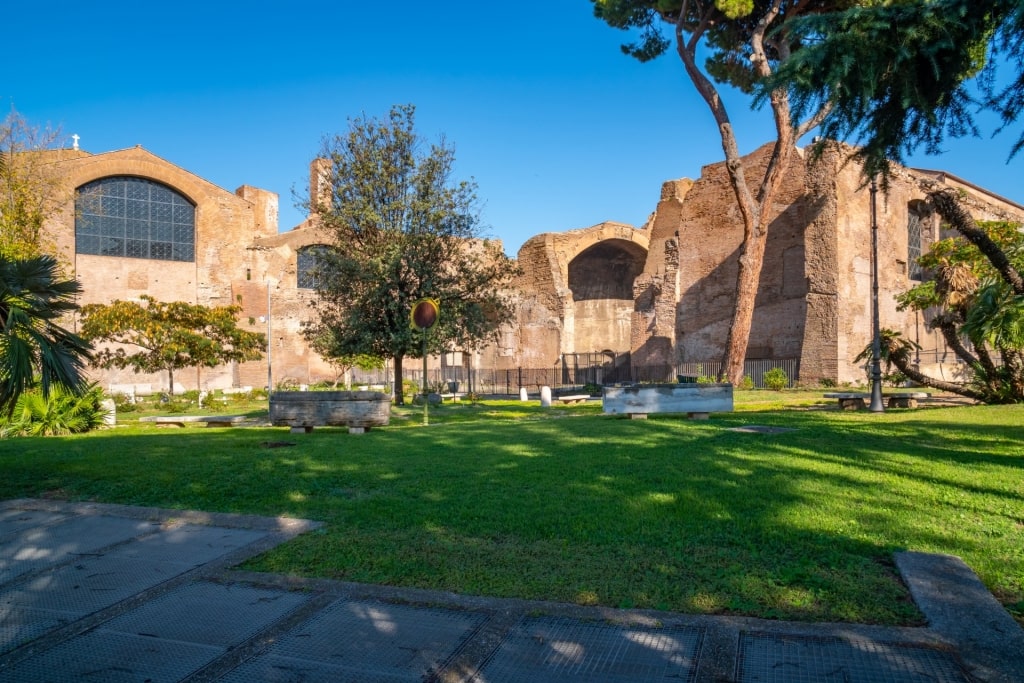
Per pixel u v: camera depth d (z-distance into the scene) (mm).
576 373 41719
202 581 4031
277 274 42594
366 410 11055
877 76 6781
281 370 42062
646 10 28906
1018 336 14812
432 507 5547
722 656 2996
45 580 4102
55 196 32188
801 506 5371
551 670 2953
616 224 46500
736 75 28984
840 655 2982
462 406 21891
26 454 8867
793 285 33062
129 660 3104
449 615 3510
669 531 4766
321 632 3348
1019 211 46562
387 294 21828
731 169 25938
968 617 3248
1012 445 8562
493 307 23688
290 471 7227
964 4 6297
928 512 5188
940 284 17188
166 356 26266
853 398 16594
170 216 40594
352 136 22625
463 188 22828
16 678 2947
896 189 34062
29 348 6734
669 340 37812
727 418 12984
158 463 7852
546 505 5531
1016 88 6770
